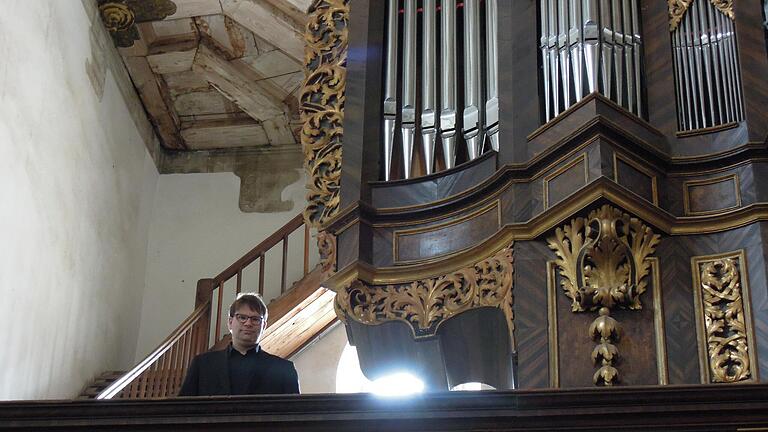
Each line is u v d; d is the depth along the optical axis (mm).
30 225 10789
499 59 7105
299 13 12656
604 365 5980
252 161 15000
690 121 6730
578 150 6414
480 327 6664
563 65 6992
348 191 7102
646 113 6883
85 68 12367
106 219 12961
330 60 7738
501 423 5008
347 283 6812
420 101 7566
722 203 6395
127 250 13703
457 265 6652
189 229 14633
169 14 13023
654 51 6996
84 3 12383
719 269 6172
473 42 7570
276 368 6105
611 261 6180
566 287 6219
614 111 6551
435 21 7812
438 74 7594
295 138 14844
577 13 7090
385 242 6945
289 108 14305
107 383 12422
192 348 11609
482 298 6473
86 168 12352
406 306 6723
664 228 6273
